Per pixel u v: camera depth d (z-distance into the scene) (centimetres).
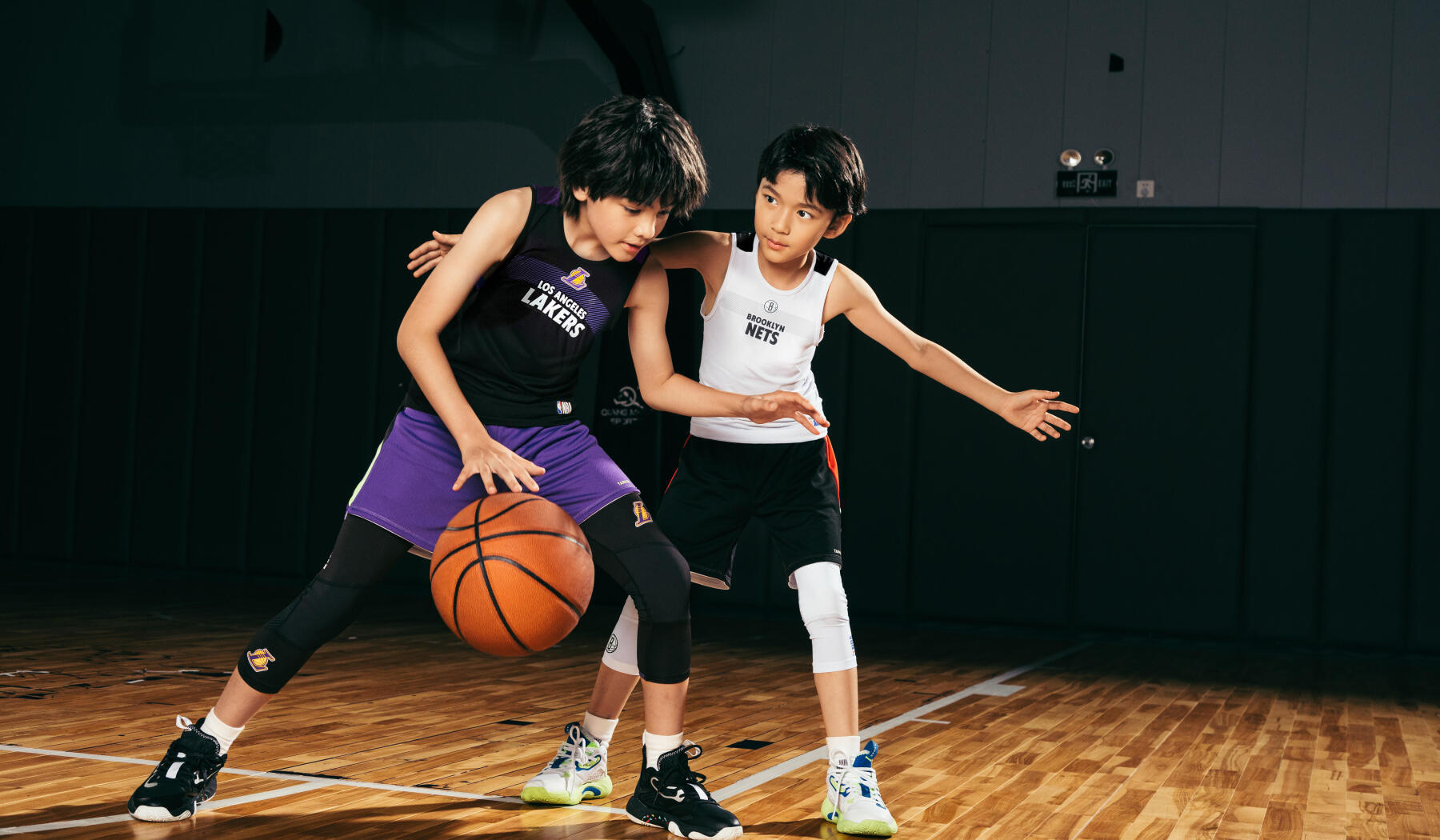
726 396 185
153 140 696
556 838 179
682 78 617
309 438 641
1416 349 507
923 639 517
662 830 184
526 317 177
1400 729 320
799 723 297
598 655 415
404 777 220
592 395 607
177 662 357
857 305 208
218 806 192
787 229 189
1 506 678
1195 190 552
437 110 656
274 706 294
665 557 181
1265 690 392
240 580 641
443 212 632
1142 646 518
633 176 163
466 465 162
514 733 270
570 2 567
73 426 671
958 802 217
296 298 646
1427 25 527
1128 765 258
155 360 662
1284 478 519
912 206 586
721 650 446
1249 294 527
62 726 256
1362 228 515
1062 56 571
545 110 641
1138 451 537
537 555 163
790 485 204
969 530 555
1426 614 499
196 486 653
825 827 193
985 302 560
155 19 694
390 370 633
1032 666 438
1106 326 544
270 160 679
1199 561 527
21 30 714
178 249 664
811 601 198
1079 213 550
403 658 389
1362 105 534
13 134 715
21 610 476
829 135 188
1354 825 208
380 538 178
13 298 683
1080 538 542
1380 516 507
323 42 672
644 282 192
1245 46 549
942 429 560
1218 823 206
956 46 584
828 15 600
